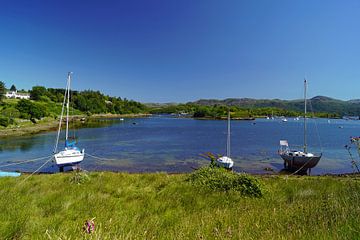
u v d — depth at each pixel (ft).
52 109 396.16
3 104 317.01
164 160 107.14
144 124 367.04
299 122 501.56
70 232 16.34
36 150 128.36
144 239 15.44
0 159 106.52
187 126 332.39
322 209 19.21
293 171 88.99
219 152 127.03
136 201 28.60
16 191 33.78
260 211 22.44
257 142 169.89
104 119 469.98
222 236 14.90
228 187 33.96
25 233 17.03
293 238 13.47
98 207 25.58
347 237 12.24
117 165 97.60
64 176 47.09
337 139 192.54
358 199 19.63
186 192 32.22
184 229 17.20
